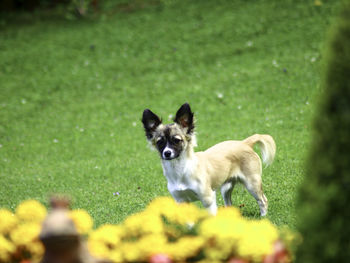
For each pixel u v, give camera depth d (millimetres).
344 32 3059
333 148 3070
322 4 22531
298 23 21500
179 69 20078
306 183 3312
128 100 17734
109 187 9781
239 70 18453
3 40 25859
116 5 29203
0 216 4723
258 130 12711
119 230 4434
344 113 3010
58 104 18438
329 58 3139
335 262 3092
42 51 23844
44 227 3525
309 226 3197
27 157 13406
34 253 4312
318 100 3209
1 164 12836
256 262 3811
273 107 14562
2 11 30109
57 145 14234
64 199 3754
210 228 3988
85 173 11086
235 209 4574
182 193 6867
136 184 9781
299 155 10203
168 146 6691
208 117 14797
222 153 7293
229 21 23594
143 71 20547
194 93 17203
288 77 16703
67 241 3484
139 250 3992
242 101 15617
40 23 27938
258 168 7441
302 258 3359
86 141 14281
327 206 3072
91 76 20750
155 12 26969
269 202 7766
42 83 20609
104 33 25188
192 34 23250
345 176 3021
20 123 16859
